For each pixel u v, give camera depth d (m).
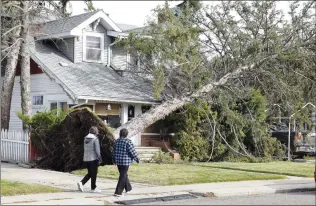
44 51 28.41
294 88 25.67
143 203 12.84
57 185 15.52
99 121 19.55
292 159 27.95
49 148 20.77
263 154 26.56
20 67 27.12
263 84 26.64
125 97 26.25
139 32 25.45
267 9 25.91
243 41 25.94
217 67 26.44
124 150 13.64
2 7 24.94
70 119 19.84
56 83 26.45
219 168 21.50
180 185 16.09
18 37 25.58
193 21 26.42
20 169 19.75
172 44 24.05
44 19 29.86
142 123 23.72
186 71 24.34
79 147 19.50
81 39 28.55
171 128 26.80
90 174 14.30
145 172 19.11
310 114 28.72
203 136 25.91
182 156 25.03
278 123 28.83
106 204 12.57
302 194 15.24
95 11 28.97
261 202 13.09
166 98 26.02
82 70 27.70
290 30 26.09
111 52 29.75
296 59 25.55
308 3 26.41
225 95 25.31
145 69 25.89
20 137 22.16
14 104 29.16
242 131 26.31
